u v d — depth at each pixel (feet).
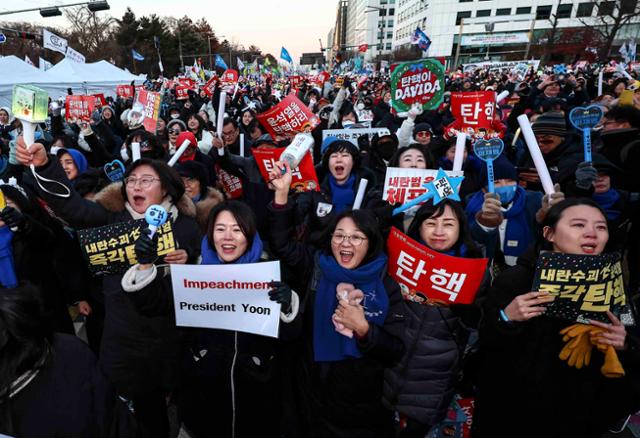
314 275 6.15
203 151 14.99
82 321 11.37
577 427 5.09
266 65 113.70
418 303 5.96
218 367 5.82
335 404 5.76
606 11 85.05
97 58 121.19
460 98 12.59
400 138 13.25
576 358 4.79
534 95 23.04
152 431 7.07
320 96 36.47
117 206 6.99
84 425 3.31
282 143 13.35
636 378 4.81
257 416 6.06
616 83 24.72
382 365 5.70
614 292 4.55
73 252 8.28
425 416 5.92
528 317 4.65
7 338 2.99
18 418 3.10
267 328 5.43
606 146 11.10
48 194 6.46
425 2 212.84
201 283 5.46
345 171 9.98
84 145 16.43
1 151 15.79
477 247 5.96
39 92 6.06
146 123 14.70
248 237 5.73
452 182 6.10
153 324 6.59
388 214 7.93
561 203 4.86
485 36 171.63
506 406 5.39
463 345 5.98
